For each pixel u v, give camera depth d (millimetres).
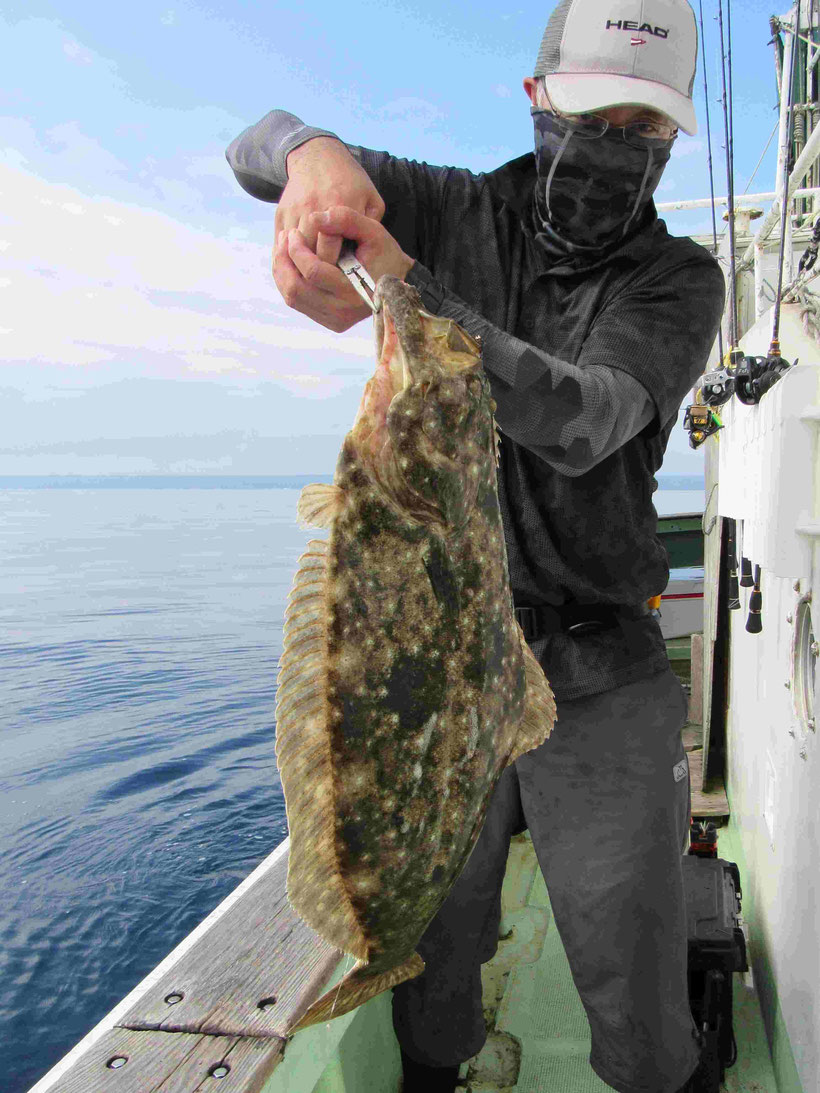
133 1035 1526
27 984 8430
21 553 80938
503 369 1233
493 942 2270
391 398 1063
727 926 2621
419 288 1233
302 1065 1628
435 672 1069
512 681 1203
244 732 18953
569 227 1868
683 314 1659
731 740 4539
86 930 9555
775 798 2719
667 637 7562
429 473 1060
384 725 1037
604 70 1689
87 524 128375
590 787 2049
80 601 46312
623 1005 2027
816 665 1982
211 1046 1487
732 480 2918
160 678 25609
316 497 1009
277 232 1426
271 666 27531
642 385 1496
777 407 1851
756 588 2691
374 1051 2295
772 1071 2574
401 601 1036
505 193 2049
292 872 1007
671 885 2039
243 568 67625
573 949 2098
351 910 1082
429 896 1145
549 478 1932
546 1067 2541
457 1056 2209
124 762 16641
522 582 2023
